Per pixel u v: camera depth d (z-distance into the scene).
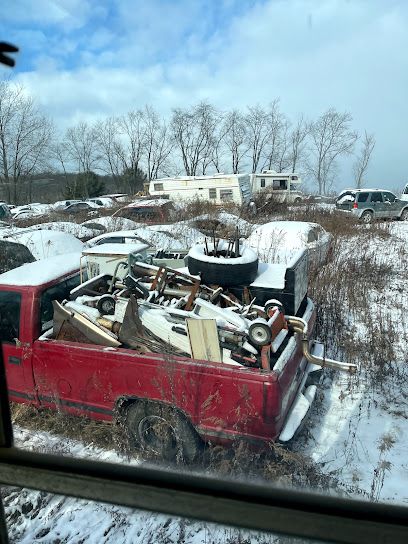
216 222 12.12
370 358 5.00
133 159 49.47
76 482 0.99
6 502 2.88
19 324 3.69
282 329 3.64
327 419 3.98
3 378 1.07
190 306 3.90
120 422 3.42
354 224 16.02
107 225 13.80
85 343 3.58
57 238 9.09
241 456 2.94
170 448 3.25
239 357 3.32
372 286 8.16
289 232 9.27
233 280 4.17
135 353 3.29
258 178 28.66
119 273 4.61
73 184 42.88
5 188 29.08
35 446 3.36
